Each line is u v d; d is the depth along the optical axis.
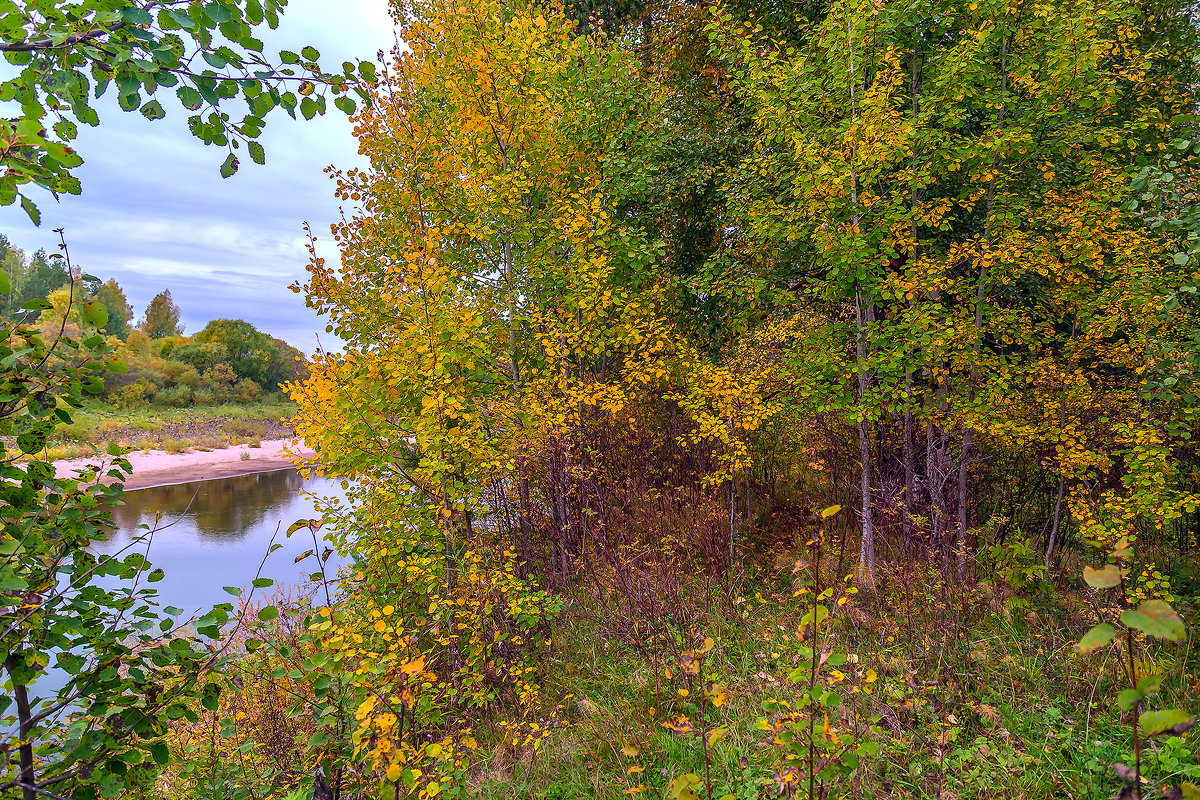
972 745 3.34
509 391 7.02
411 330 4.89
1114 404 5.55
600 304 6.77
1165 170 3.73
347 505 4.98
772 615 5.38
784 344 7.86
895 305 5.79
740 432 7.16
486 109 6.98
